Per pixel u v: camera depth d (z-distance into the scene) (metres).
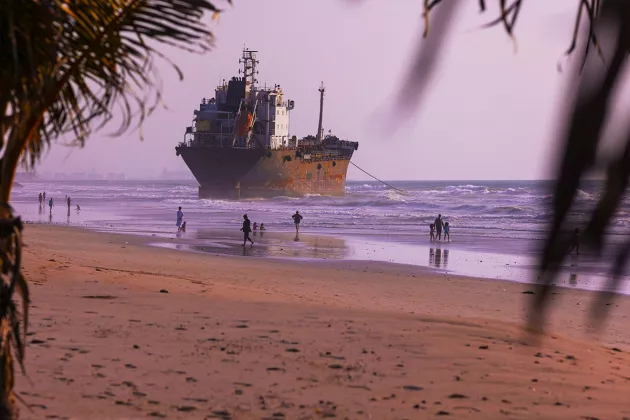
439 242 90.81
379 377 18.12
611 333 30.84
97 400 14.69
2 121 7.23
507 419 14.92
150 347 20.16
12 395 8.12
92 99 7.11
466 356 20.92
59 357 18.30
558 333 30.05
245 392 16.11
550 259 1.48
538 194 1.49
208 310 27.44
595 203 1.43
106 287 32.41
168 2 6.12
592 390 17.75
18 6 6.33
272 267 56.47
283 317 26.55
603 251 1.47
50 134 7.68
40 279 33.69
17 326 7.93
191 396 15.48
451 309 37.09
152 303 28.44
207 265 55.03
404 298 40.97
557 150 1.43
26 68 7.01
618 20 1.42
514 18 1.50
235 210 170.62
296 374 18.08
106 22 6.80
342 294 41.19
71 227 102.88
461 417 14.89
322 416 14.55
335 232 107.00
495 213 163.75
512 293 44.19
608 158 1.40
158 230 104.81
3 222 7.62
